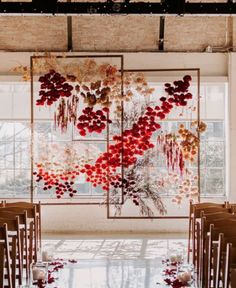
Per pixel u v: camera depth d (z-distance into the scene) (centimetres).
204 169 920
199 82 860
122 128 845
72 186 902
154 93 915
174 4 627
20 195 924
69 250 734
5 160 927
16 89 927
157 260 658
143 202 873
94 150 890
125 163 859
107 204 858
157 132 911
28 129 928
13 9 627
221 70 893
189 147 857
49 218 893
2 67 888
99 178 870
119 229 891
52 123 907
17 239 512
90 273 585
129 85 866
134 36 881
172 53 891
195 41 886
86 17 863
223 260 401
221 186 920
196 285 511
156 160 873
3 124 930
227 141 898
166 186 878
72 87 837
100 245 773
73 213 894
